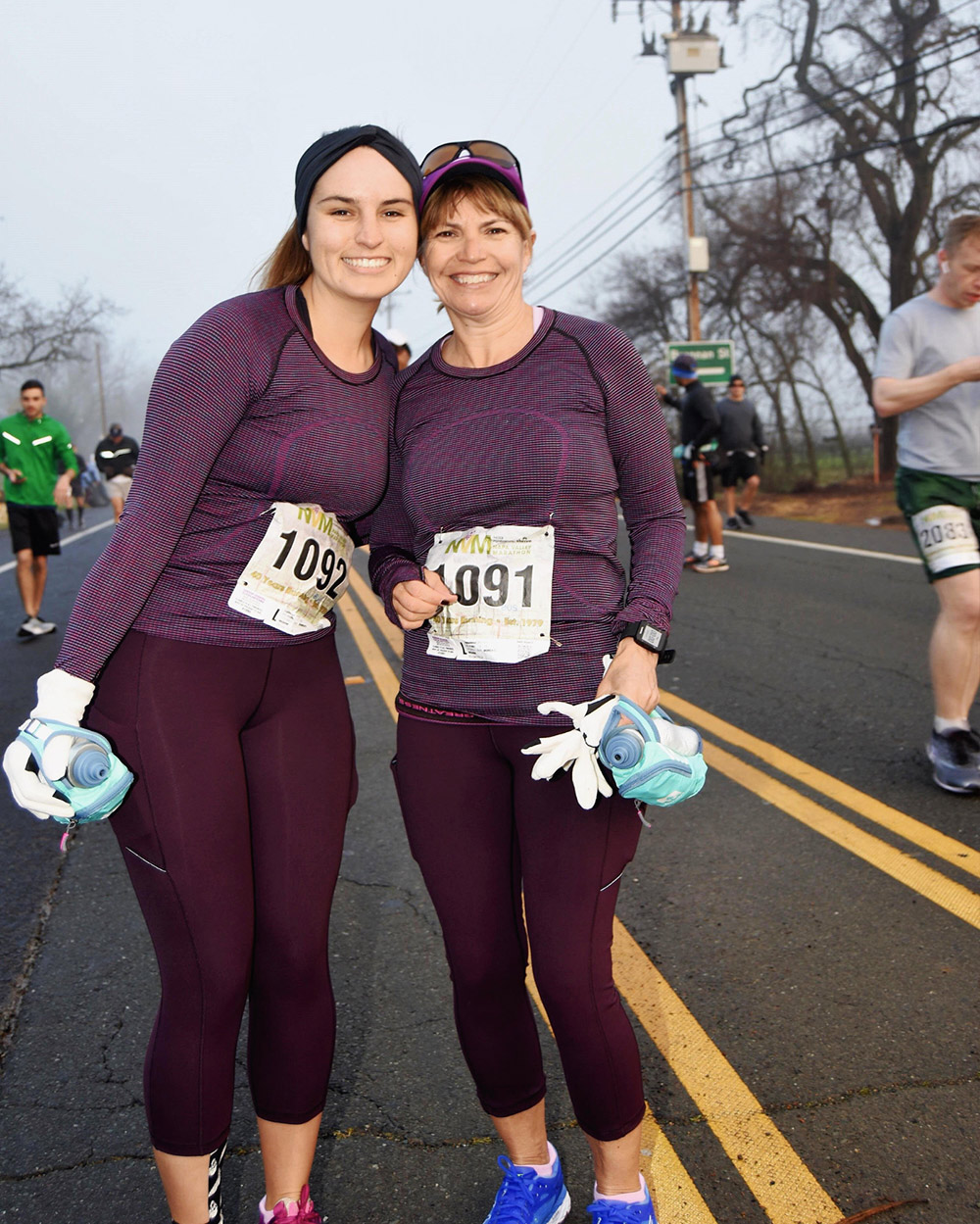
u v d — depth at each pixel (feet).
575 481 6.30
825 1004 8.91
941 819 12.66
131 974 10.02
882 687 18.75
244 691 6.23
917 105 76.54
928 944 9.80
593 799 5.76
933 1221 6.48
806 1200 6.72
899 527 43.88
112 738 5.93
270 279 6.71
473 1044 6.47
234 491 6.28
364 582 35.42
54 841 13.60
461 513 6.48
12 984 9.90
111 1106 7.99
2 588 37.29
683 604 28.43
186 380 5.91
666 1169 7.06
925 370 12.65
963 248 12.03
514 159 6.31
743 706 18.25
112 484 52.24
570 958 6.07
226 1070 6.07
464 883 6.40
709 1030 8.65
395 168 6.10
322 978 6.41
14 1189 7.14
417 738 6.60
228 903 5.99
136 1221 6.82
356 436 6.37
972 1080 7.79
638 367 6.51
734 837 12.55
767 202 84.43
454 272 6.32
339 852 6.57
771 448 87.56
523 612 6.33
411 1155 7.36
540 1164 6.65
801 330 84.17
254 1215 6.85
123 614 5.88
